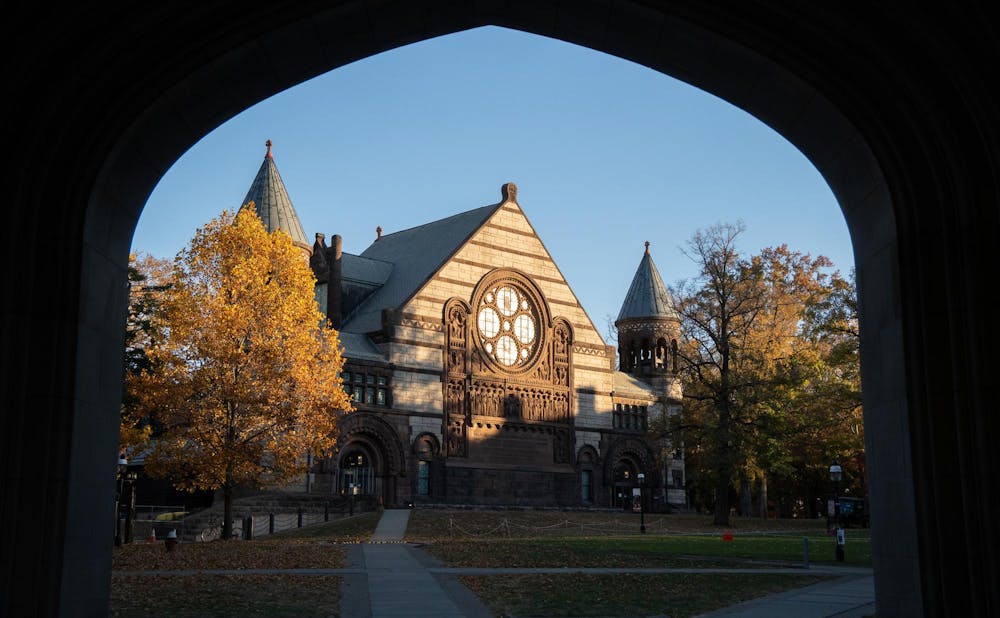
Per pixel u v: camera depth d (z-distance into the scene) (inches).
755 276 2452.0
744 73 556.4
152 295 1936.5
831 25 483.5
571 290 2856.8
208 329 1658.5
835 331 2121.1
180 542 1632.6
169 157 563.5
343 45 552.7
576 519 2342.5
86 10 435.5
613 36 575.5
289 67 550.0
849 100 514.9
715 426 2283.5
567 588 889.5
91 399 510.6
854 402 2293.3
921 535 493.7
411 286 2608.3
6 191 460.4
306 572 1026.1
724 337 2352.4
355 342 2437.3
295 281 1765.5
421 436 2429.9
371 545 1508.4
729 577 1012.5
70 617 483.2
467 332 2571.4
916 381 503.2
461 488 2482.8
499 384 2618.1
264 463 1961.1
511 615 710.5
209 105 544.4
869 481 583.8
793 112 568.7
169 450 1667.1
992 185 476.1
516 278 2711.6
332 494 2196.1
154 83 487.8
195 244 1724.9
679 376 2637.8
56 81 452.1
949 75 454.3
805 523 2529.5
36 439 467.8
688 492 3538.4
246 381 1675.7
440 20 564.4
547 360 2755.9
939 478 489.1
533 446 2677.2
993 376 472.1
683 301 2472.9
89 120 477.1
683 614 725.3
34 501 464.1
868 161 536.4
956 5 422.9
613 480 2893.7
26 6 422.9
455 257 2586.1
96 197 498.9
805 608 757.9
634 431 2965.1
